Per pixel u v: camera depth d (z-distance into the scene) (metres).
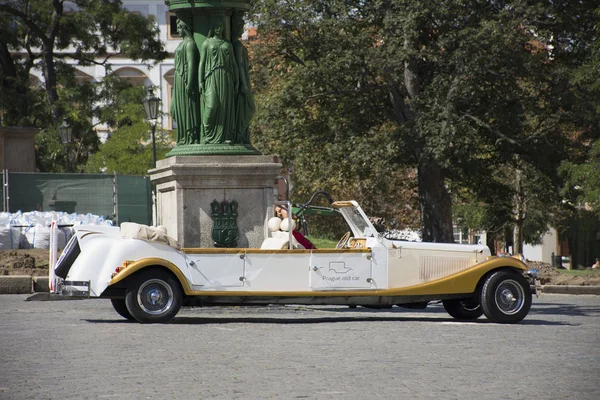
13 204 34.09
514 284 17.53
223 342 13.68
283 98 36.09
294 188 48.72
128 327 15.76
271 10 35.34
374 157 36.50
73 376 10.39
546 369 11.16
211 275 16.53
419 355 12.34
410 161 37.00
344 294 17.00
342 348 13.04
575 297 29.55
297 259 16.81
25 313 18.62
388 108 36.81
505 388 9.70
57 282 16.53
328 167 38.22
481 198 40.59
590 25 36.03
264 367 11.11
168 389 9.52
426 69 36.12
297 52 36.88
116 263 16.23
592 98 35.91
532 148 36.16
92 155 65.62
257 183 19.06
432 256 17.41
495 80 35.12
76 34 62.19
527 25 34.75
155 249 16.39
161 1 95.06
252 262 16.66
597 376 10.62
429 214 37.47
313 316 18.92
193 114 19.47
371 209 56.91
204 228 18.92
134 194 35.81
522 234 55.62
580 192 36.84
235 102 19.48
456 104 33.69
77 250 16.39
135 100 63.50
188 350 12.72
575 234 62.50
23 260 27.88
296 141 37.19
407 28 33.38
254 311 20.03
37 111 61.47
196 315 18.86
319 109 37.12
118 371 10.77
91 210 35.06
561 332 15.80
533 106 36.22
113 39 64.06
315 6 35.44
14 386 9.71
